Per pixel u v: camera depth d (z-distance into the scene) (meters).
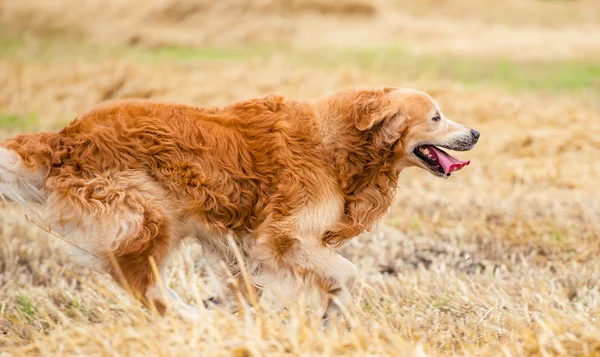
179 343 7.04
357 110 8.55
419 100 8.77
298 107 8.73
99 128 8.13
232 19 37.38
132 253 8.02
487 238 11.89
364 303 9.48
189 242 8.99
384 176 8.87
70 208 7.95
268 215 8.36
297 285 8.34
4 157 7.89
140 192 8.05
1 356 7.36
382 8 42.72
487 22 41.84
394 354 6.93
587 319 7.89
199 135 8.30
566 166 15.44
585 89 23.70
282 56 29.66
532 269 10.59
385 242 11.84
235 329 7.30
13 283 10.34
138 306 8.27
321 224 8.42
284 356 6.94
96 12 38.81
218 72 23.78
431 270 10.73
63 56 30.00
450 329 8.33
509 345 7.44
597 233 11.88
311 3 39.69
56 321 8.98
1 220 12.42
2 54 30.16
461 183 14.79
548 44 34.03
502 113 18.62
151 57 29.28
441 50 32.75
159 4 38.12
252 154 8.45
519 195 13.78
